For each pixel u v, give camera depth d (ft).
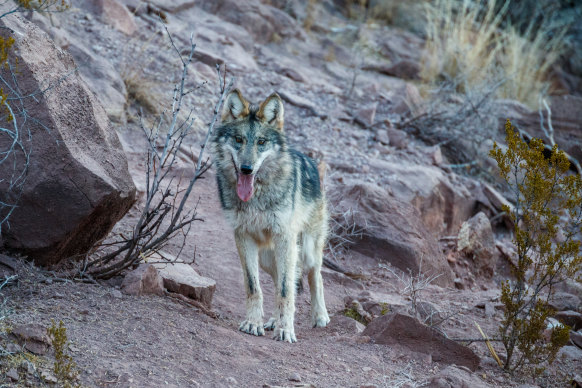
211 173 53.06
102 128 30.53
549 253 29.86
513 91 92.27
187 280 32.96
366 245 48.42
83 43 60.44
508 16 116.98
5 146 27.53
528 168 30.32
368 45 97.81
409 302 40.34
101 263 31.48
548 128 80.33
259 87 69.87
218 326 29.32
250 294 31.60
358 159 61.31
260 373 24.34
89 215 28.63
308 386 23.41
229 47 75.92
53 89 28.63
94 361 21.90
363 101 75.77
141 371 22.06
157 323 26.66
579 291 46.37
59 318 24.73
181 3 79.92
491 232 57.82
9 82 27.73
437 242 52.11
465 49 92.27
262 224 31.83
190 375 22.85
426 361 28.17
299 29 93.35
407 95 75.46
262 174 31.40
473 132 72.74
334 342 29.71
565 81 110.83
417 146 69.26
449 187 61.87
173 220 30.94
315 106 69.36
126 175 30.96
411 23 109.50
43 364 20.95
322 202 37.55
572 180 29.22
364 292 40.47
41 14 54.54
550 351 30.19
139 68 60.95
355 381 24.82
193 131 57.16
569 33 119.24
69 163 27.86
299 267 35.37
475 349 32.48
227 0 84.79
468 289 53.06
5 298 24.70
